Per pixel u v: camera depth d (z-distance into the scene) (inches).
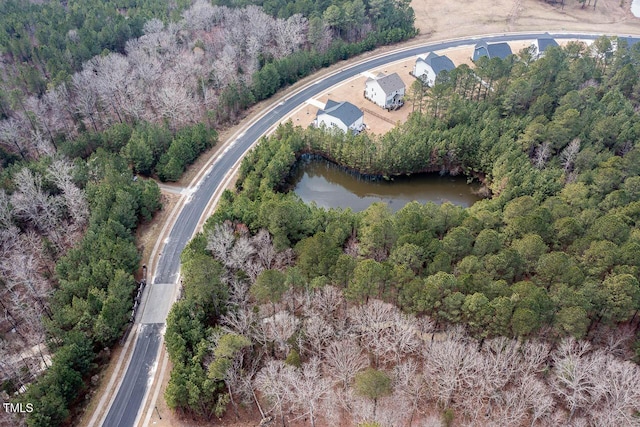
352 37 7864.2
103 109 5969.5
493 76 5890.8
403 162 5260.8
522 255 3491.6
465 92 5994.1
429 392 2979.8
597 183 4443.9
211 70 6314.0
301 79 6988.2
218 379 2992.1
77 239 4215.1
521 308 2898.6
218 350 2910.9
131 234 4259.4
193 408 2928.2
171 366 3366.1
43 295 3617.1
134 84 6067.9
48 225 4286.4
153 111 6023.6
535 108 5472.4
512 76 5954.7
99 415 3080.7
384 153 5241.1
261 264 3727.9
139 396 3191.4
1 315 3720.5
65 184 4266.7
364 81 6968.5
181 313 3270.2
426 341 3159.5
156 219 4621.1
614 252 3344.0
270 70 6446.9
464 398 2910.9
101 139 5206.7
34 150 5300.2
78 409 3102.9
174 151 5044.3
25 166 4576.8
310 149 5639.8
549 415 2780.5
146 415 3085.6
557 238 3740.2
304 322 3203.7
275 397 2898.6
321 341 3181.6
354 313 3179.1
